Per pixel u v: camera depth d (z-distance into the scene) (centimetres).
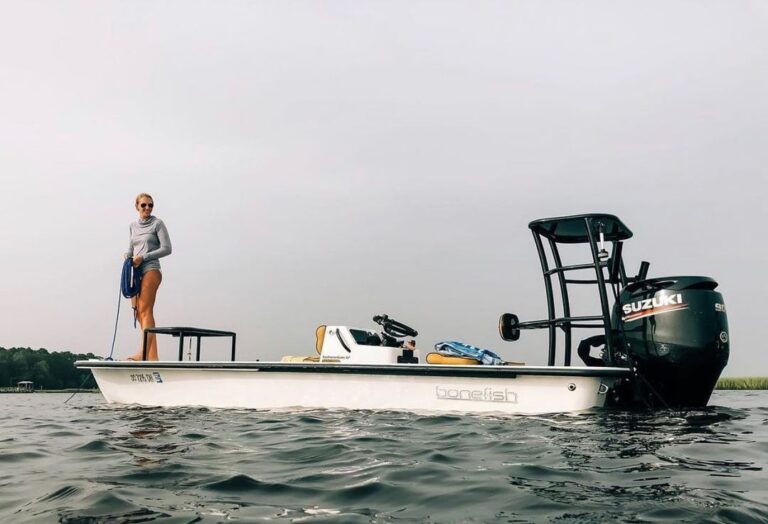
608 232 655
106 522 236
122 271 840
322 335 722
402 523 232
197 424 559
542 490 277
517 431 471
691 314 558
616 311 599
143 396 781
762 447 385
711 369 555
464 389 610
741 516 229
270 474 323
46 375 5497
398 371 633
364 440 442
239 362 705
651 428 481
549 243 678
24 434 521
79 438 485
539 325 653
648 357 568
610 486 283
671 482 289
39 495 282
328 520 238
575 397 568
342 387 661
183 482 305
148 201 848
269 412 661
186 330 764
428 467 336
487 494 273
